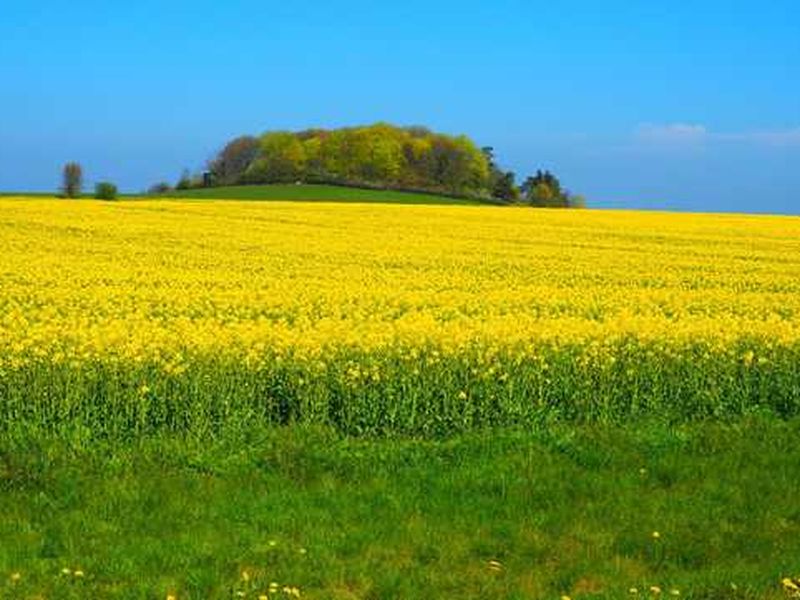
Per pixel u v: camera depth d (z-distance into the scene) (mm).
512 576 8812
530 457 12078
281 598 8125
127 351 13625
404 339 15406
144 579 8445
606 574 8914
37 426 12352
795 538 9852
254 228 44500
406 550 9336
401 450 12172
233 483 10844
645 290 26375
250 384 13453
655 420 14250
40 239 37469
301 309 20797
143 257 32438
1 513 9844
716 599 8414
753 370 15508
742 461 12281
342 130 109750
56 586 8250
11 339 14969
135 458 11383
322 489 10789
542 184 103688
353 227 46781
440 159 106688
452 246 38844
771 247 41688
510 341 15508
